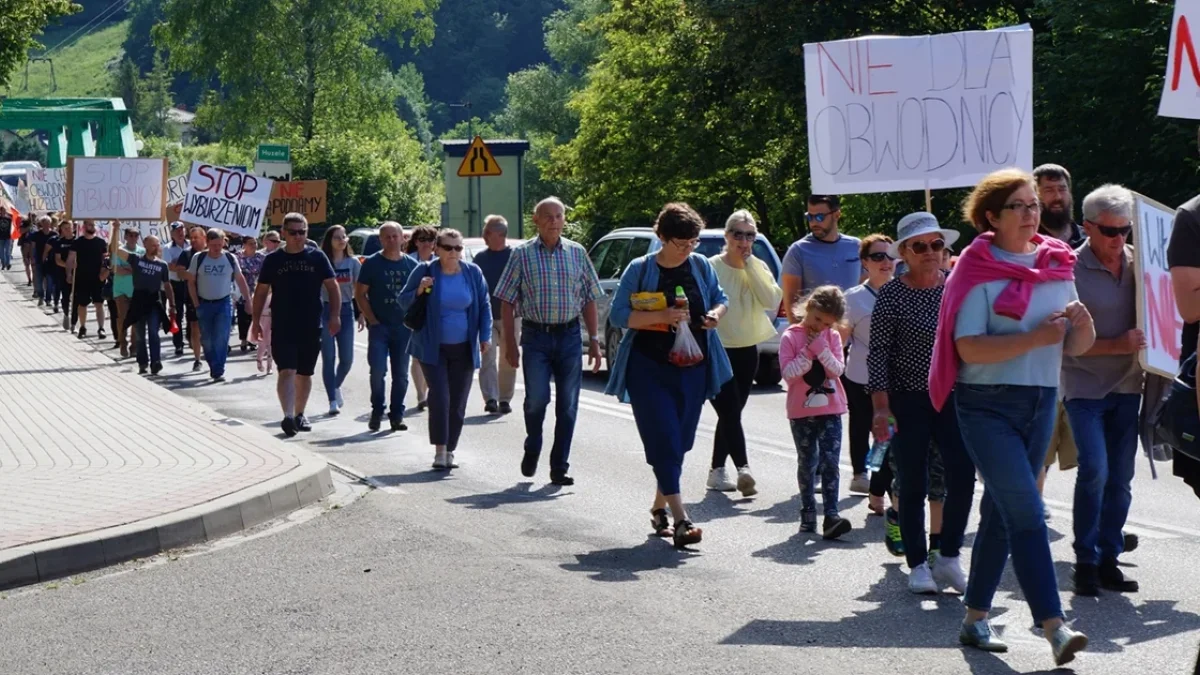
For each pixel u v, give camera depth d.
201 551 9.54
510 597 8.05
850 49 11.34
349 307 17.41
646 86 50.22
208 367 23.44
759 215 52.53
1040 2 29.06
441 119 178.62
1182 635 7.15
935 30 38.72
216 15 76.38
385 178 67.06
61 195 52.09
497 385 17.34
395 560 9.10
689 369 9.59
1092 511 8.06
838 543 9.55
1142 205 7.82
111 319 27.34
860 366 10.91
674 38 47.31
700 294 9.68
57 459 12.68
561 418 12.02
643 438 9.55
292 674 6.69
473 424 16.22
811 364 9.73
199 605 8.07
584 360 23.39
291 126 78.75
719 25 40.81
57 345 27.36
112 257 26.41
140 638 7.41
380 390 15.70
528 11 188.88
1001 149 11.31
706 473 12.57
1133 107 28.31
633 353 9.62
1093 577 8.04
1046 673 6.51
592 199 54.47
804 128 42.88
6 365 23.11
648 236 21.39
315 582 8.55
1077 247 8.91
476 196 36.31
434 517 10.58
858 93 11.37
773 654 6.86
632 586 8.31
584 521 10.38
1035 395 6.63
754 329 11.39
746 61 40.31
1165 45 26.80
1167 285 8.00
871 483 10.47
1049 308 6.57
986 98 11.30
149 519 9.65
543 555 9.21
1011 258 6.61
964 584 8.02
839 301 9.61
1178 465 6.64
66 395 18.30
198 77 77.88
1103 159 29.31
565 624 7.45
